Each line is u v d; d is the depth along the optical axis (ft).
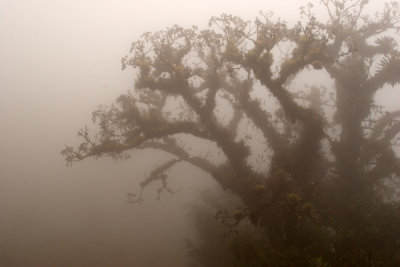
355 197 50.19
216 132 47.73
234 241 40.78
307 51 42.06
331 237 41.70
